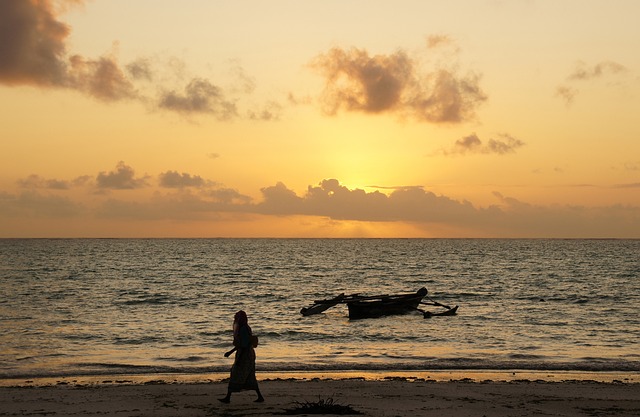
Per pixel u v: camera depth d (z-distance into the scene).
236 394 16.97
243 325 15.68
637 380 20.27
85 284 66.19
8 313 39.75
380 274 87.69
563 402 16.31
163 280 73.38
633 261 127.56
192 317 38.41
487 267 105.81
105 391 17.30
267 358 24.30
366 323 35.47
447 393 17.34
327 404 14.59
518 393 17.48
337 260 133.50
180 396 16.56
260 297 52.97
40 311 41.12
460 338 29.55
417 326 34.00
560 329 32.78
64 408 15.05
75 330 31.97
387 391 17.55
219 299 50.62
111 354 25.27
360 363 23.16
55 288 60.47
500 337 29.86
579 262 123.56
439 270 97.31
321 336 30.19
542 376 20.91
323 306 38.62
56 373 21.28
